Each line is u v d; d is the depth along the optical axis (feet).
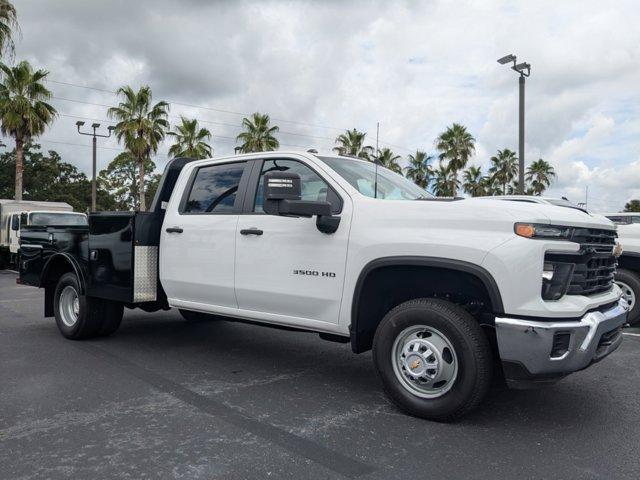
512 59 56.03
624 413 13.94
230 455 11.32
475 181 221.87
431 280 13.71
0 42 63.21
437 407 12.93
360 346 14.51
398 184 16.62
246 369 18.16
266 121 130.93
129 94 107.24
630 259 25.94
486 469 10.74
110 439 12.12
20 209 68.95
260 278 16.14
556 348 11.90
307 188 15.79
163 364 18.67
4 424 13.01
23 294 38.70
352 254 14.17
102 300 21.72
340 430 12.72
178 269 18.62
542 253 11.89
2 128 91.81
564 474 10.53
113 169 218.38
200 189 18.63
